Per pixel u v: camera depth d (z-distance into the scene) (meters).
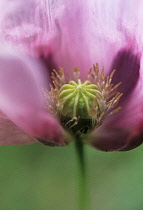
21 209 0.41
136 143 0.32
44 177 0.42
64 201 0.41
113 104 0.32
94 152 0.41
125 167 0.41
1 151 0.42
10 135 0.31
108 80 0.33
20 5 0.32
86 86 0.32
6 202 0.41
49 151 0.42
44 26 0.33
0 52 0.31
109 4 0.33
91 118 0.32
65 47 0.34
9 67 0.31
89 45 0.34
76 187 0.32
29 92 0.31
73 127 0.32
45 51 0.33
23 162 0.42
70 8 0.33
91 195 0.41
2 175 0.42
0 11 0.31
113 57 0.34
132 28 0.33
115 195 0.41
